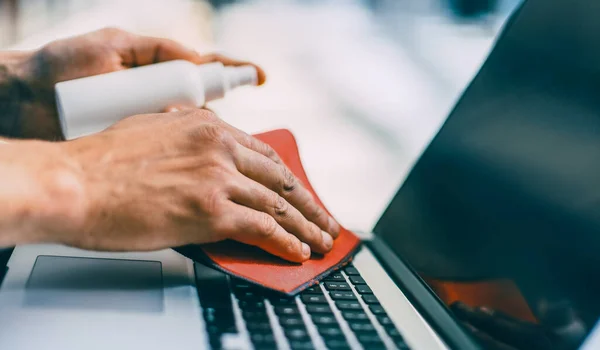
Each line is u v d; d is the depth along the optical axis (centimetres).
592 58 51
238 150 52
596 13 52
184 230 47
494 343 45
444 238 58
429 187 65
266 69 145
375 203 84
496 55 64
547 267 46
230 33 176
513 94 59
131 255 52
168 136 51
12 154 45
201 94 63
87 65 71
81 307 42
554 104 53
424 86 143
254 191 51
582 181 46
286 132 67
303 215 56
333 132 112
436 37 178
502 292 48
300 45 169
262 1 214
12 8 161
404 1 205
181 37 167
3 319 39
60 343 37
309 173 93
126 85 60
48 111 74
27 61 72
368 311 48
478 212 56
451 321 49
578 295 42
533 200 50
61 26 161
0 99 73
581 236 44
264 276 48
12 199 42
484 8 190
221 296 46
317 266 53
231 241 52
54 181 44
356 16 203
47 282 45
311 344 41
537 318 44
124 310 42
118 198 45
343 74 147
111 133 51
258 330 42
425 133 116
